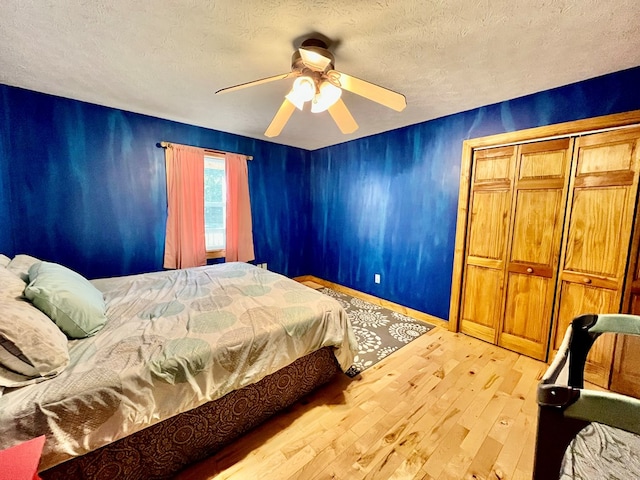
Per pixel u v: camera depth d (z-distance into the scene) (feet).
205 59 5.96
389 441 4.93
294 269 15.16
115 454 3.69
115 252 9.64
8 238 7.69
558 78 6.42
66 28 4.91
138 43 5.39
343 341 6.23
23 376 3.35
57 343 3.74
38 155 8.11
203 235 11.29
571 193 6.80
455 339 8.80
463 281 9.09
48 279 4.64
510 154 7.82
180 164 10.49
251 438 4.99
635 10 4.16
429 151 9.67
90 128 8.82
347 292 13.46
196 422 4.36
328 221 14.37
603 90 6.20
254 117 9.87
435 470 4.40
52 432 3.12
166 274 8.66
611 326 3.59
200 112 9.40
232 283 7.78
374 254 12.07
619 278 6.19
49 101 8.12
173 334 4.71
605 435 3.35
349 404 5.88
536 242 7.47
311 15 4.50
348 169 12.99
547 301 7.35
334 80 5.16
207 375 4.27
